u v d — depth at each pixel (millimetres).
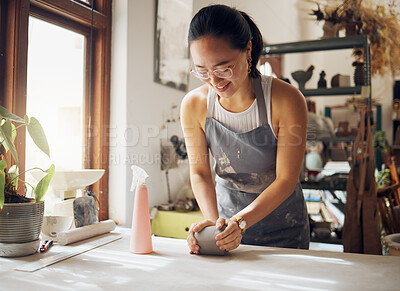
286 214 1511
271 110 1331
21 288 840
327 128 3373
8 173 1175
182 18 2842
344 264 1023
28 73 1827
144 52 2447
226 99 1360
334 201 3670
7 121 1110
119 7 2279
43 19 1883
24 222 1095
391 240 1874
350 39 2961
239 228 1114
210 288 836
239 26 1065
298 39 6039
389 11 5523
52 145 1980
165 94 2711
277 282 877
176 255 1118
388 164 4664
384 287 844
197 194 1385
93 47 2227
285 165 1272
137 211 1146
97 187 2213
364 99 2941
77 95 2152
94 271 963
